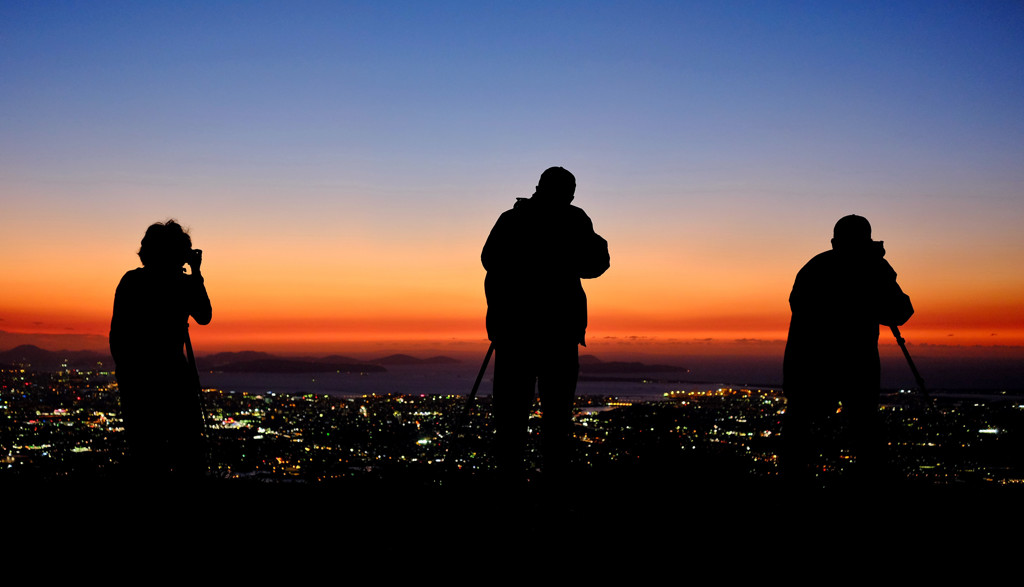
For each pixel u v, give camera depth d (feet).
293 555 10.57
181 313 14.16
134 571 9.99
